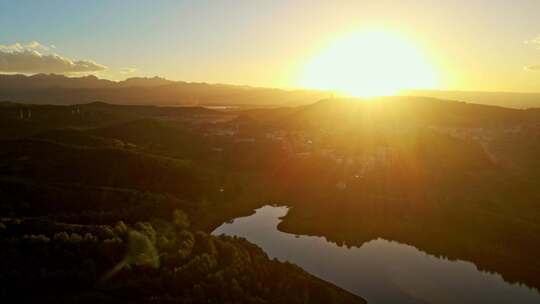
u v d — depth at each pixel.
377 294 105.00
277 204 183.62
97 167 175.75
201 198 174.75
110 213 130.25
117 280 87.31
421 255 129.50
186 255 98.25
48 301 80.12
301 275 102.56
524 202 166.38
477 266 121.62
